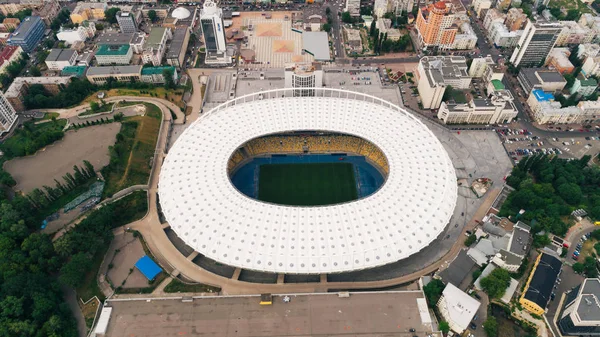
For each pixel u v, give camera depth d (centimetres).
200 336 19700
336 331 19838
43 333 19588
